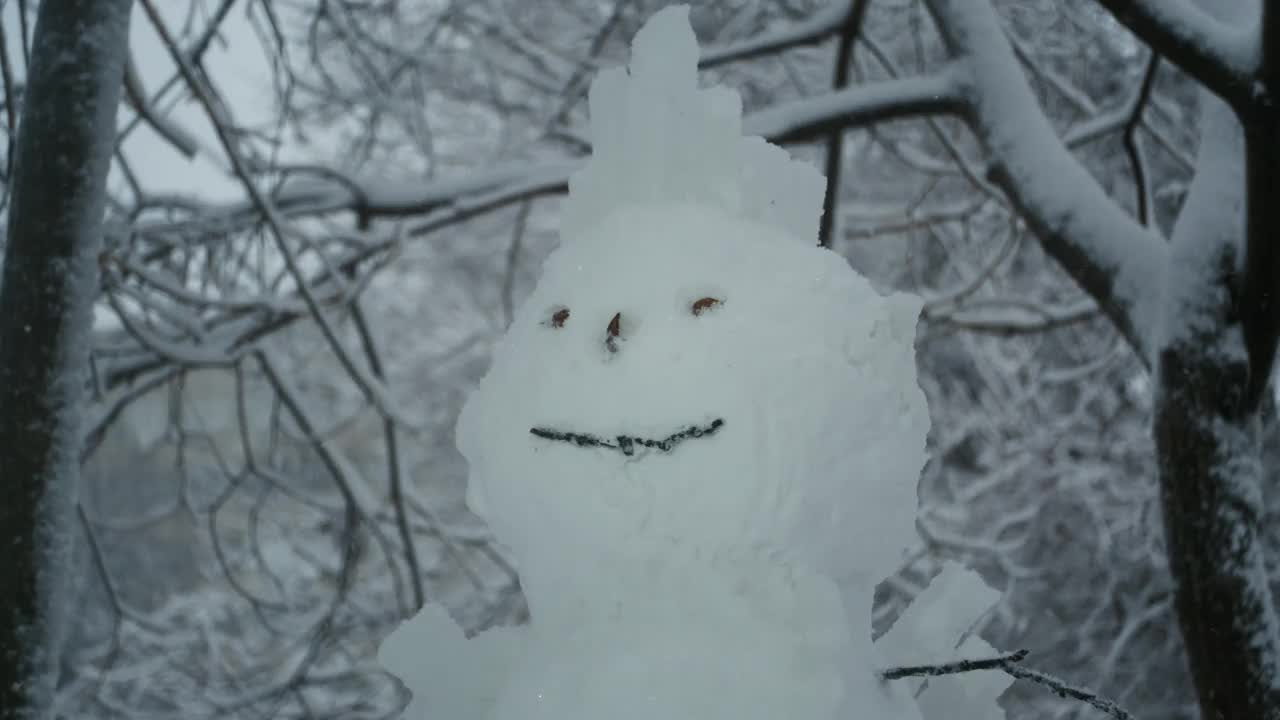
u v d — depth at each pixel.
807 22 5.02
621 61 6.29
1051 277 7.09
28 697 2.46
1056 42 5.82
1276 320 3.22
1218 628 3.21
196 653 5.76
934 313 5.82
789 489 1.39
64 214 2.58
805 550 1.41
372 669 5.53
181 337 4.85
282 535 7.19
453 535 5.45
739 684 1.36
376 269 4.57
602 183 1.70
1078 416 6.64
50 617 2.51
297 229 4.45
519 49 6.14
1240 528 3.22
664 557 1.42
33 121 2.60
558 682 1.44
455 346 8.75
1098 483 6.72
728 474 1.38
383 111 5.75
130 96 3.71
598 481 1.42
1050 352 7.49
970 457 7.66
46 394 2.54
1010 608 6.19
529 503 1.48
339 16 5.29
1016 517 6.41
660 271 1.49
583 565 1.46
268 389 7.10
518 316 1.64
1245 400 3.28
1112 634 6.57
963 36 4.16
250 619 6.76
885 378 1.50
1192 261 3.38
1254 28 2.92
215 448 4.98
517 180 4.91
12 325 2.55
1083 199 3.76
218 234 4.69
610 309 1.48
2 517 2.51
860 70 5.84
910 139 6.72
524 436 1.49
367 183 4.88
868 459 1.44
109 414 4.79
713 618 1.41
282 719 5.40
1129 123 4.70
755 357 1.41
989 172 4.07
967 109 4.11
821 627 1.39
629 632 1.44
